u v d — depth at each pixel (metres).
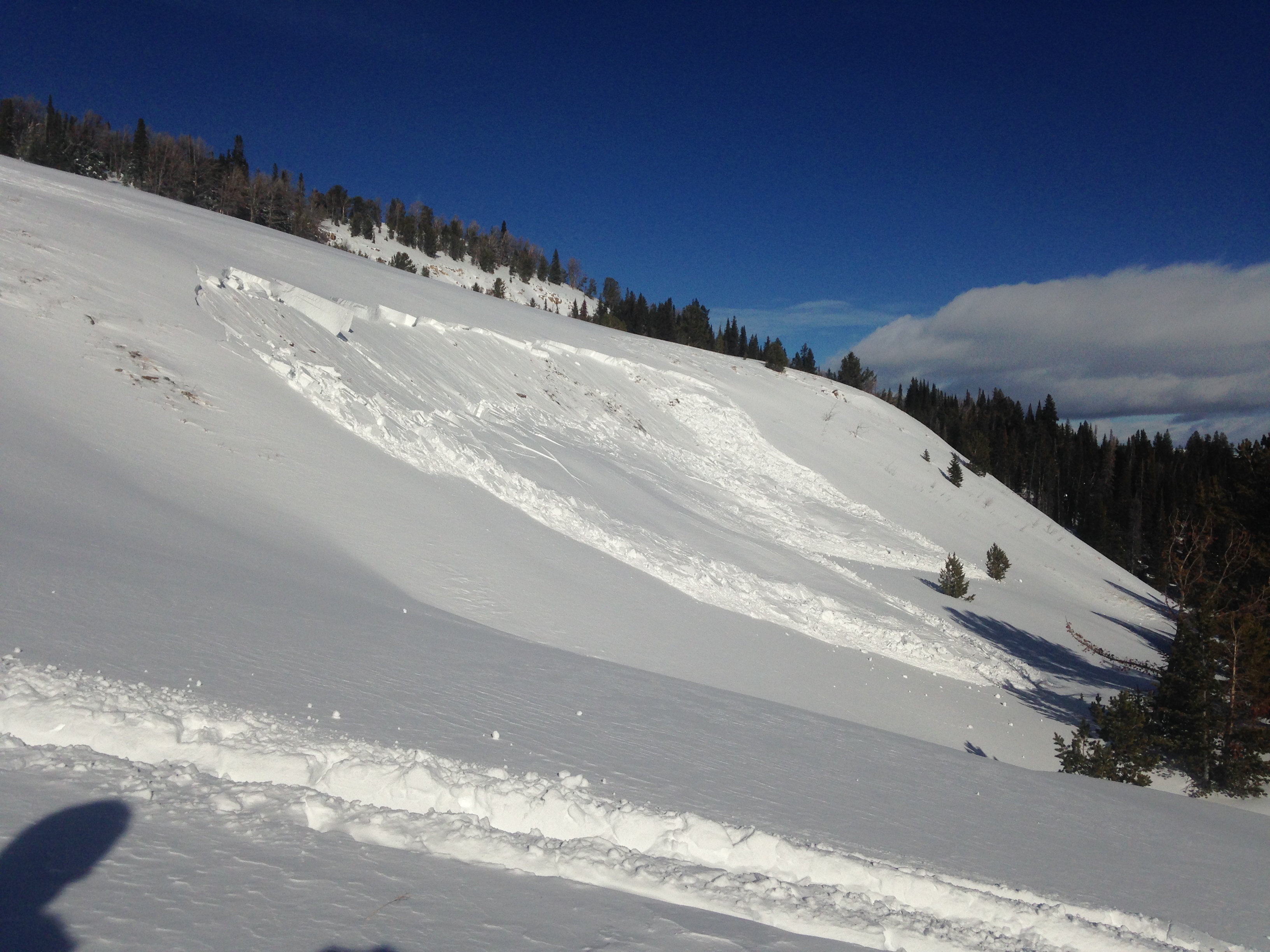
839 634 22.86
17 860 3.24
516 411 32.19
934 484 54.34
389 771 4.98
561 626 15.32
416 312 36.50
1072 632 24.86
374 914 3.40
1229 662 16.03
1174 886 7.09
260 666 7.07
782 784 7.46
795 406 56.28
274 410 18.98
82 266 20.22
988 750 16.02
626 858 4.67
